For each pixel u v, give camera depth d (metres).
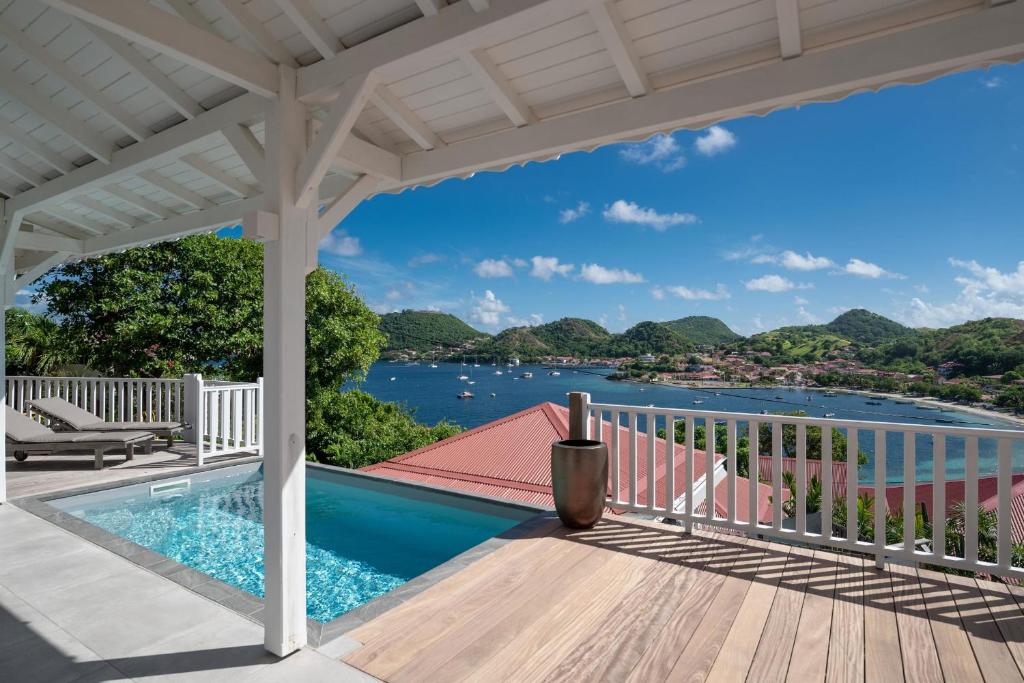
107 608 3.15
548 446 8.17
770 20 2.64
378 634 2.76
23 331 12.13
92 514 5.58
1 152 4.80
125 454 7.34
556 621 2.87
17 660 2.63
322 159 2.69
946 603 3.05
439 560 4.61
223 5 2.60
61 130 3.97
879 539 3.52
